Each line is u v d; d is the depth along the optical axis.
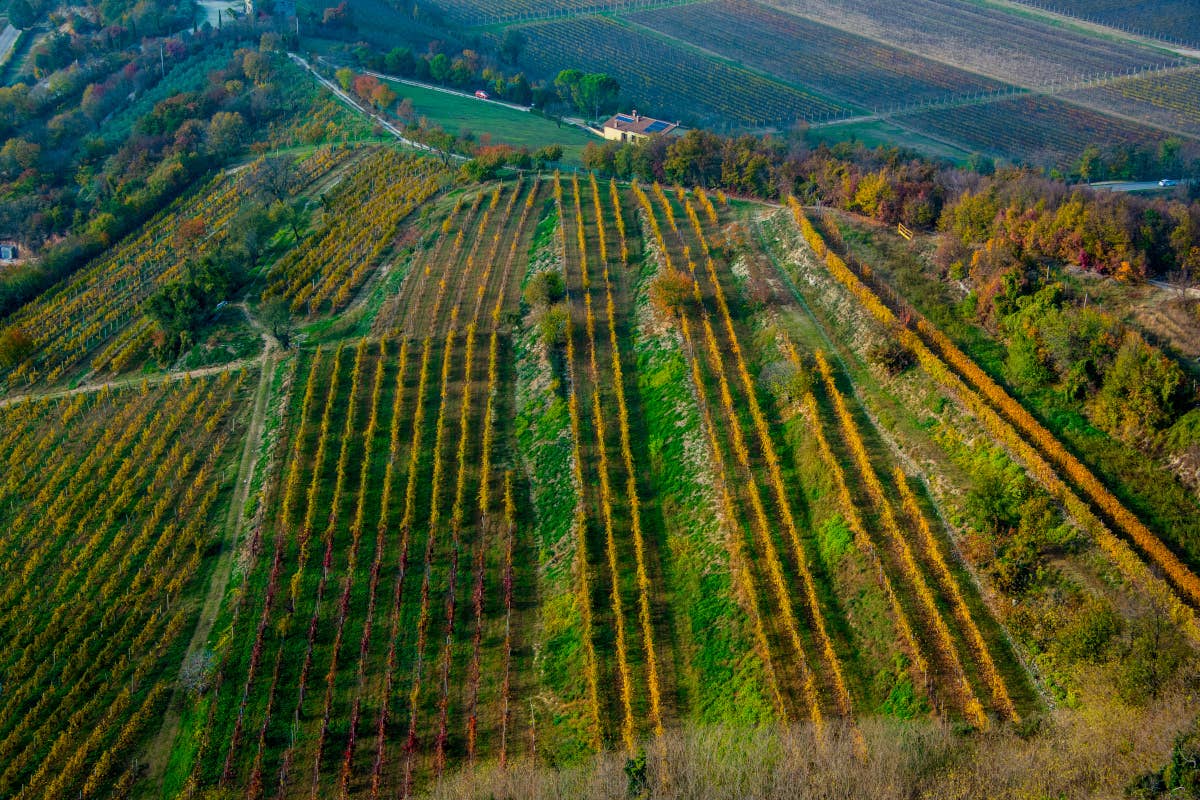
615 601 84.12
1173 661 64.56
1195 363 88.38
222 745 80.31
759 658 76.88
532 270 140.75
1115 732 62.53
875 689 72.56
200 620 92.69
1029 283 100.50
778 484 90.06
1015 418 86.69
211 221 177.00
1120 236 102.81
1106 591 71.25
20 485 112.69
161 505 106.00
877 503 85.25
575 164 182.25
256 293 147.88
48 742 82.56
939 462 86.88
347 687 83.50
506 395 116.12
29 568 100.38
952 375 91.50
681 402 104.56
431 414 113.81
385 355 125.38
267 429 117.06
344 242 159.00
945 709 68.75
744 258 127.00
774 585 81.69
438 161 186.75
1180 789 58.22
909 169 138.25
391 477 104.81
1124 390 83.69
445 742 77.44
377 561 94.50
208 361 132.50
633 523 92.69
